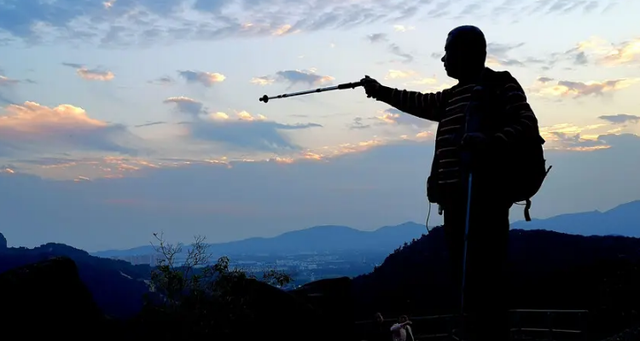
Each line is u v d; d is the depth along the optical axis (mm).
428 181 5555
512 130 4832
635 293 14734
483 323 4988
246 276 12312
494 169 4953
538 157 4922
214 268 11906
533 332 16750
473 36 5293
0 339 9453
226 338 11305
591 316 15148
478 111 5133
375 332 15070
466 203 5180
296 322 12508
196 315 11188
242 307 11586
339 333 14070
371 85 6242
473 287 5039
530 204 5117
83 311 10711
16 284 9898
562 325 16547
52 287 10281
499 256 5043
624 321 14070
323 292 14484
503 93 5109
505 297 5094
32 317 9859
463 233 5230
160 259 11883
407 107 5961
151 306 11195
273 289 12531
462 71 5363
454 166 5250
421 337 14852
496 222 5035
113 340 11023
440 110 5734
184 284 11547
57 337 10102
